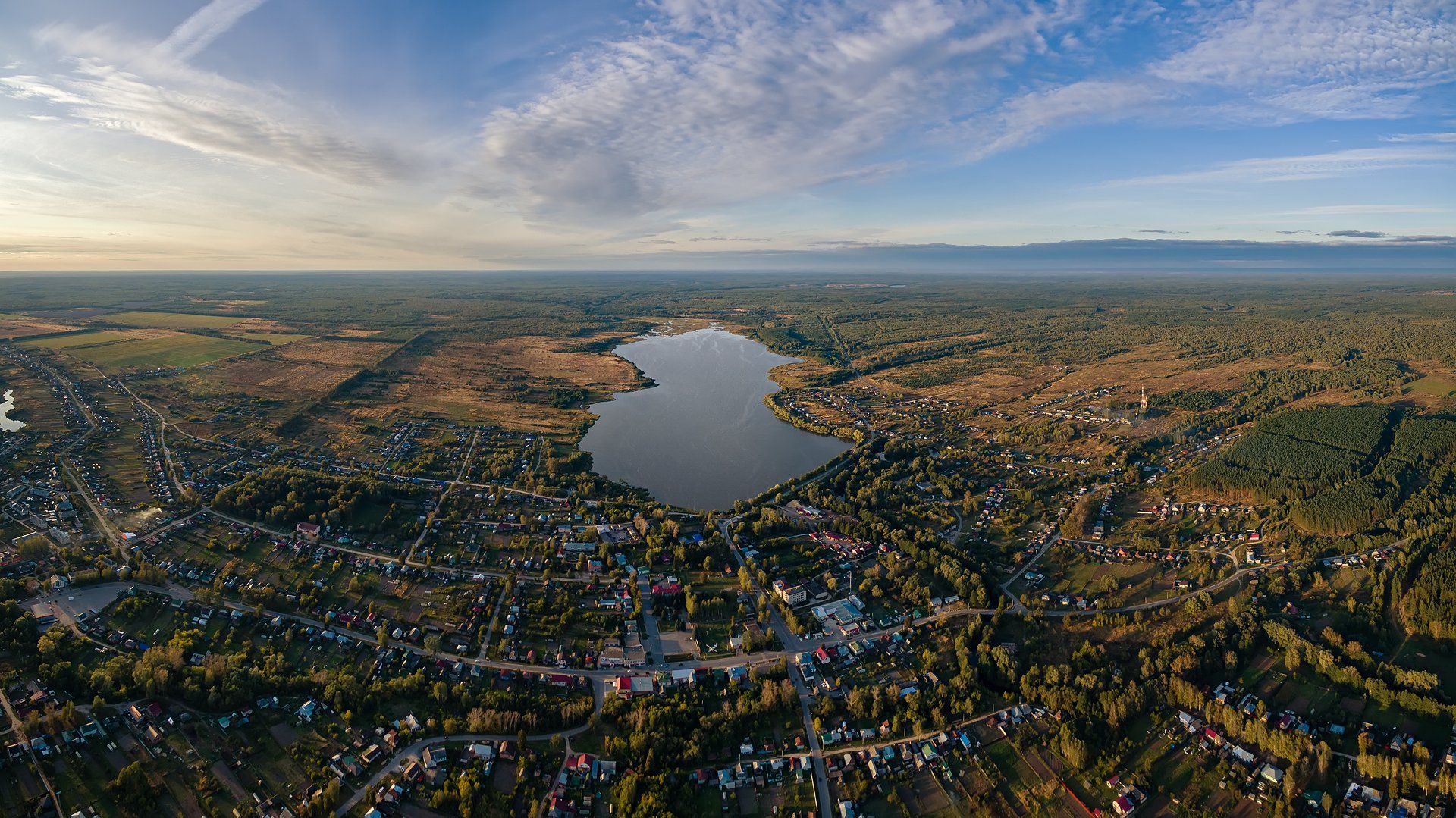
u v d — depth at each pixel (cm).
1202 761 10662
